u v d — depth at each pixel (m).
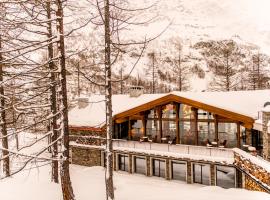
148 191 17.42
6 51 10.46
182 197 14.99
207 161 23.23
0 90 17.59
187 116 26.28
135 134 30.12
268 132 18.06
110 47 11.84
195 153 24.30
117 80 11.53
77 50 12.18
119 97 34.59
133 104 31.12
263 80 58.12
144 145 27.23
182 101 24.94
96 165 29.97
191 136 26.67
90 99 36.44
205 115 25.56
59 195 15.05
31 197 14.60
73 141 31.78
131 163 27.98
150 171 26.59
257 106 23.94
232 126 25.03
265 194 14.46
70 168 25.78
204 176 24.56
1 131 18.41
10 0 10.59
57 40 11.13
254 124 21.88
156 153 25.80
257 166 17.02
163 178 25.98
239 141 23.17
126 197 15.98
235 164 21.66
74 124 31.42
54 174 17.16
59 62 11.48
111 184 11.59
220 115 23.86
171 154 24.89
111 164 11.66
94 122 30.33
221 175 24.72
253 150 20.67
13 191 15.44
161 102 26.27
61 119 11.45
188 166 24.41
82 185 18.53
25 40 12.36
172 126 27.98
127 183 21.06
